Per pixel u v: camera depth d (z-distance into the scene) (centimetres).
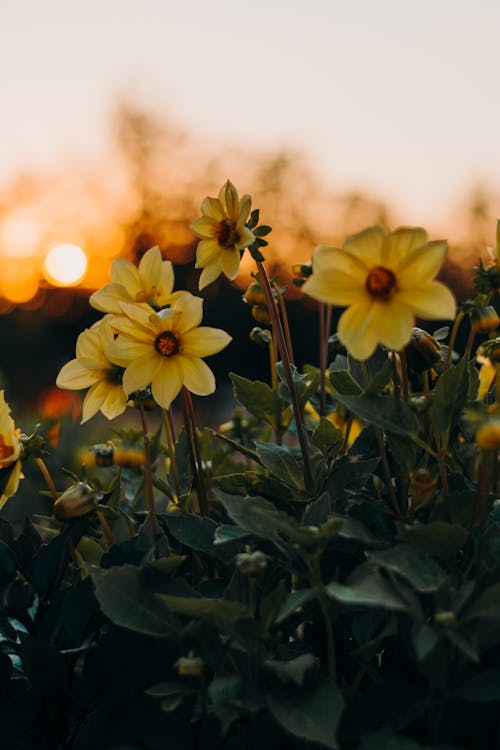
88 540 80
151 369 70
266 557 58
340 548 67
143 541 69
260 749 59
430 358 71
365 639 63
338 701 55
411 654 61
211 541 69
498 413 60
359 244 59
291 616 67
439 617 54
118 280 73
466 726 60
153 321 69
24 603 67
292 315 1011
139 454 70
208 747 60
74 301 1227
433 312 58
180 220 1305
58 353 1191
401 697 59
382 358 78
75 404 135
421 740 60
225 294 1072
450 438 72
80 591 66
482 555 64
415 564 57
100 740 63
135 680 63
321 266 59
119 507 79
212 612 57
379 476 75
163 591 63
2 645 68
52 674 64
